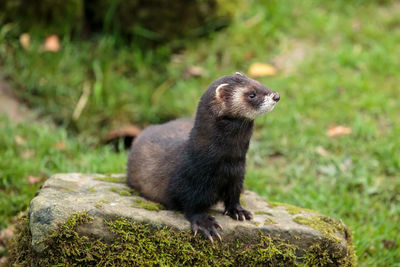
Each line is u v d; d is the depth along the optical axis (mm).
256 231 3986
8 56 8031
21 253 3979
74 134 7523
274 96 4078
